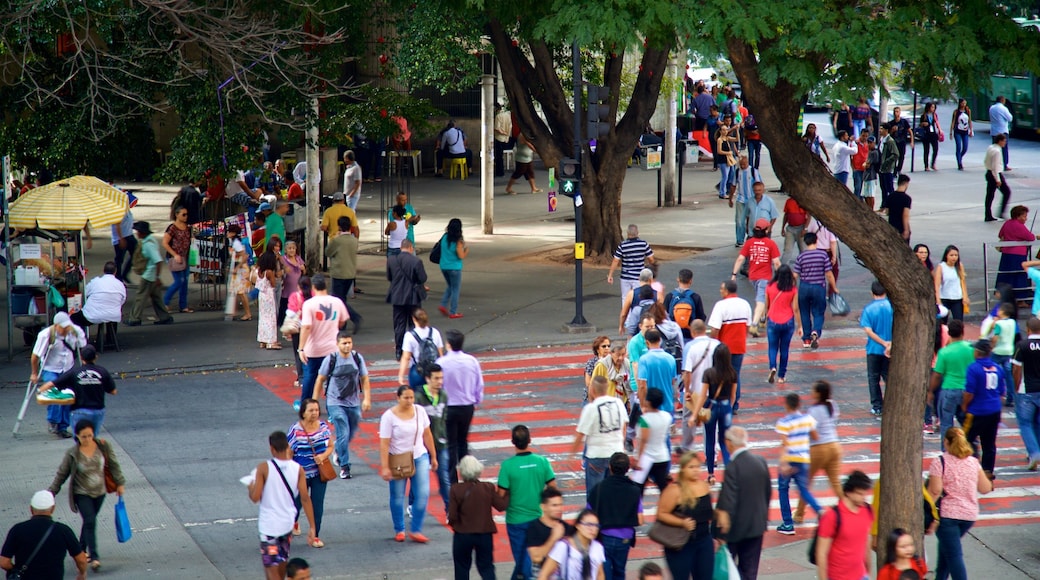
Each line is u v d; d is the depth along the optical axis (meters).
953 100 25.25
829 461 25.88
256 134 48.84
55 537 21.94
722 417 28.91
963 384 30.30
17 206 42.56
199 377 39.88
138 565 25.19
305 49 49.41
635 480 25.55
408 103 54.16
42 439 33.75
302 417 25.94
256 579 24.42
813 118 103.69
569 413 35.66
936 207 67.12
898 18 23.58
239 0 46.06
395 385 38.53
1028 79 90.56
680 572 21.78
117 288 42.25
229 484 30.02
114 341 42.91
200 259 50.88
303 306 34.56
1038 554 25.83
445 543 26.52
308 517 24.94
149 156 52.84
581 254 44.47
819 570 20.56
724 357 28.67
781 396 36.72
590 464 25.88
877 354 34.38
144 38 46.09
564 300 49.47
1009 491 29.62
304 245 56.12
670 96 69.69
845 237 23.77
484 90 62.81
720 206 71.44
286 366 41.16
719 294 48.81
